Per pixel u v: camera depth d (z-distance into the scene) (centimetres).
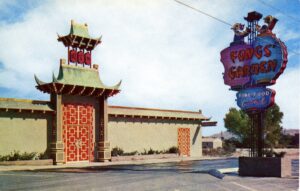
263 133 2170
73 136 3347
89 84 3397
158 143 4212
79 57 3431
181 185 1594
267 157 2053
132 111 3950
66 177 1945
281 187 1612
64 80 3231
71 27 3359
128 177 1933
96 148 3538
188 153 4550
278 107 7000
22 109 3020
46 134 3209
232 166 2955
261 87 2161
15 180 1791
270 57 2116
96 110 3575
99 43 3544
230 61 2330
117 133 3819
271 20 2144
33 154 3050
